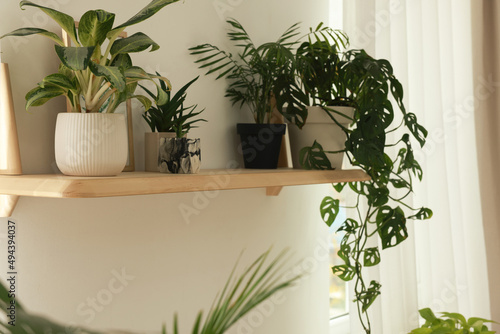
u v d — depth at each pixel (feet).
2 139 3.32
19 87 3.55
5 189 3.17
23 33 3.13
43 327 3.71
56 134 3.32
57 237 3.79
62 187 2.90
